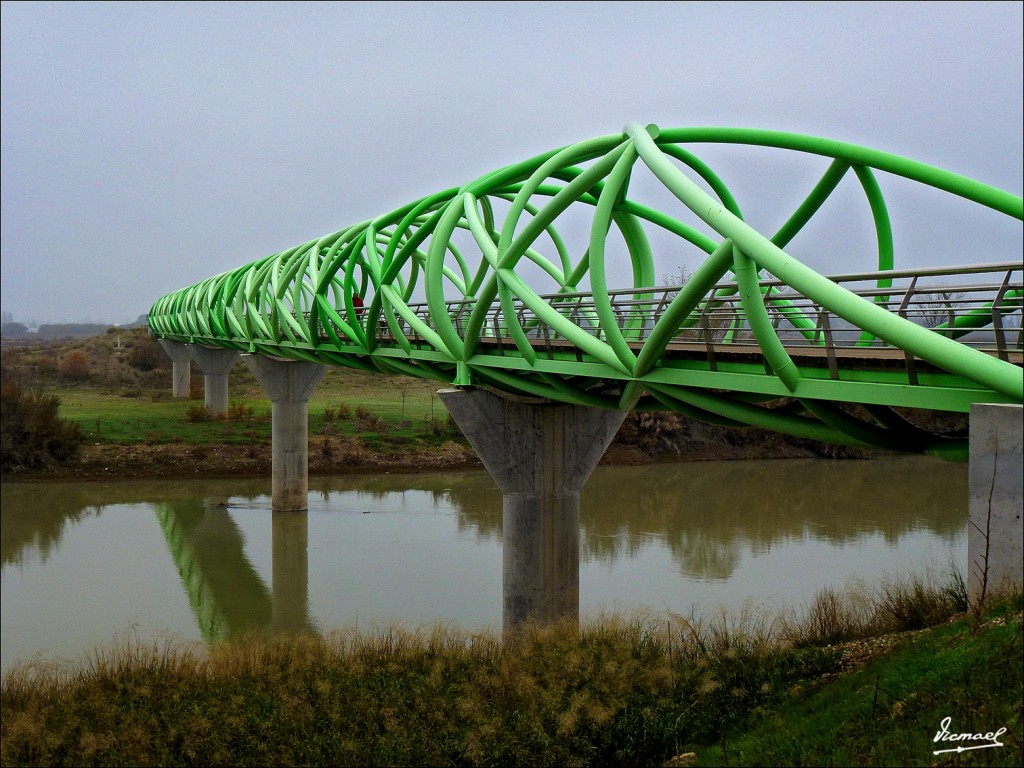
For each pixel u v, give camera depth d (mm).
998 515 11406
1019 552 11195
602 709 14039
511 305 21453
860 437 15164
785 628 17422
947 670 11039
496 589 32500
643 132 17234
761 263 13422
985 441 11578
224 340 57531
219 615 30172
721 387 16312
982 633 11180
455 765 13719
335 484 58719
